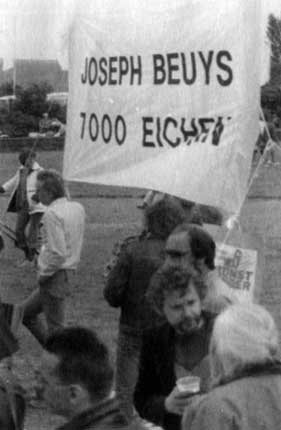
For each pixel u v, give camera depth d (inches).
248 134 300.4
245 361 200.8
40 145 1578.5
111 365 194.1
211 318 243.1
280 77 1003.9
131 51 326.6
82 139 350.3
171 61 314.5
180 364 247.1
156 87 318.7
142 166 322.0
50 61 1189.1
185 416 203.6
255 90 300.0
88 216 1010.1
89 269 715.4
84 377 191.2
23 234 757.9
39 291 447.8
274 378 200.5
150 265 348.5
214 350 204.4
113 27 333.1
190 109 309.3
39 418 396.2
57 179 441.4
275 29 534.0
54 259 441.1
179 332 244.2
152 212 351.9
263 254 303.9
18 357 477.4
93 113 343.3
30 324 452.4
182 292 242.4
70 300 621.9
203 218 371.9
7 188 763.4
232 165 299.6
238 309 205.6
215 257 286.2
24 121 1558.8
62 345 193.9
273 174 1140.5
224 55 301.1
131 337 356.2
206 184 303.6
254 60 299.7
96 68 342.6
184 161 309.1
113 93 334.3
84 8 345.7
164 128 316.8
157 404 247.3
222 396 198.5
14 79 1466.5
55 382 192.2
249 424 195.6
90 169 345.7
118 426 189.9
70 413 192.9
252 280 302.2
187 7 308.3
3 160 1509.6
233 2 299.4
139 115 325.4
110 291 355.3
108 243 836.0
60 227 441.7
